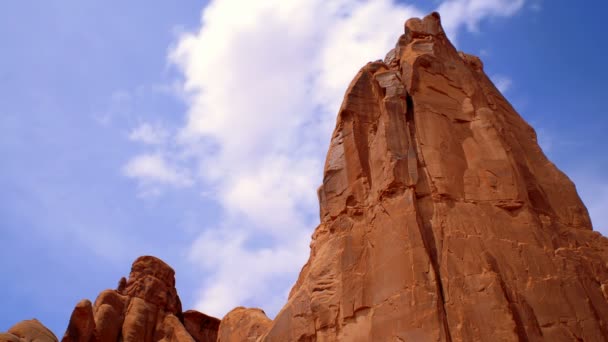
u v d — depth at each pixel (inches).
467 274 964.0
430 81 1230.3
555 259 1025.5
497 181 1098.1
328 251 1127.0
